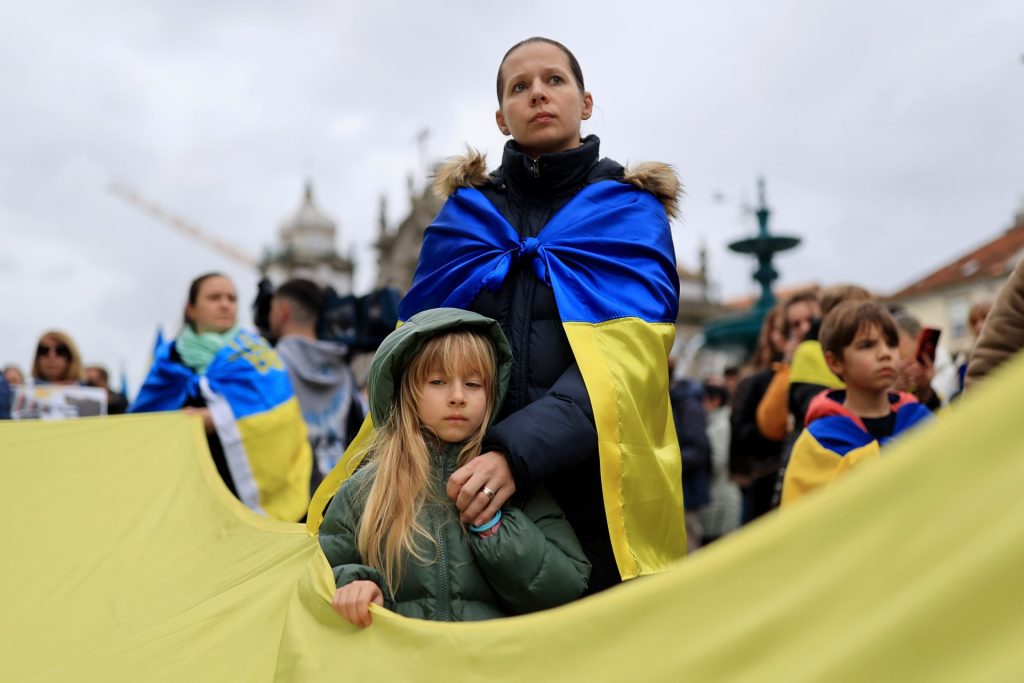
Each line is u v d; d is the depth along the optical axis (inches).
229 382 199.6
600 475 94.0
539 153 110.3
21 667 109.5
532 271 103.4
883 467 43.7
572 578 88.4
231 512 135.9
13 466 154.8
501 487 87.0
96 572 129.7
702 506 282.2
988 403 39.8
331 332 237.0
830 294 180.4
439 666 66.7
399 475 89.9
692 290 1998.0
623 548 91.6
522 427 88.7
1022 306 106.7
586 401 92.4
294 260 2325.3
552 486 97.8
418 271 113.0
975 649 37.1
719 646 48.6
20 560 133.6
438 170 114.7
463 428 92.0
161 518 141.3
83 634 115.4
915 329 172.9
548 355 100.3
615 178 108.8
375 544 88.0
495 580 86.9
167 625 106.5
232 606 102.0
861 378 140.4
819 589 44.5
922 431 43.3
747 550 49.5
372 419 101.4
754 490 211.9
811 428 144.1
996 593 36.9
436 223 112.0
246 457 196.1
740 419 211.5
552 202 108.3
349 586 79.2
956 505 39.6
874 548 42.5
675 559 98.0
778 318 222.2
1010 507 37.6
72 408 247.0
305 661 77.8
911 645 38.9
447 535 88.2
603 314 98.3
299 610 84.7
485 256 105.0
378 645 73.9
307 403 226.2
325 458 225.1
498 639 63.7
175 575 125.9
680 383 290.7
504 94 111.3
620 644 55.3
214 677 90.8
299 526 123.2
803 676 42.8
